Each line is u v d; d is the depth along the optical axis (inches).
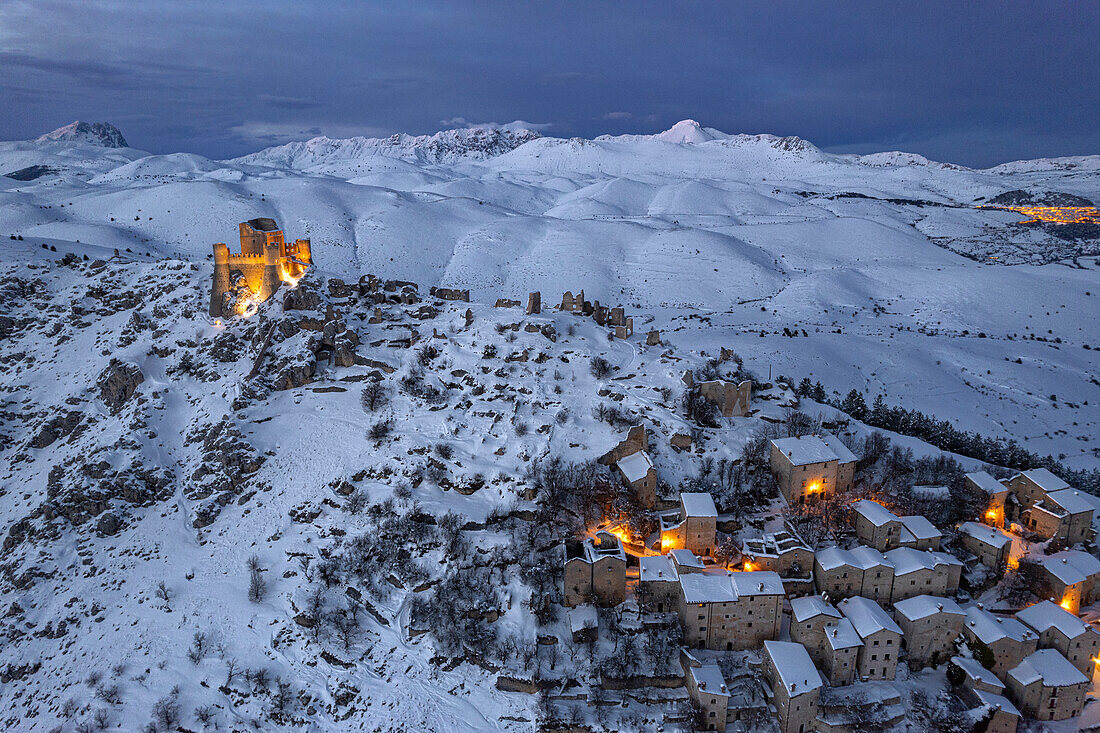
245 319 5516.7
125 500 4375.0
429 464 4180.6
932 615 3147.1
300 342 5206.7
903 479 4264.3
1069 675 3002.0
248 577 3796.8
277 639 3447.3
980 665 3100.4
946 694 3026.6
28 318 6053.2
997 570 3644.2
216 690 3270.2
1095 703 3102.9
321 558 3799.2
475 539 3732.8
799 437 4183.1
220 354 5260.8
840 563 3316.9
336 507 4077.3
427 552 3718.0
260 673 3282.5
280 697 3206.2
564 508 3836.1
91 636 3656.5
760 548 3503.9
